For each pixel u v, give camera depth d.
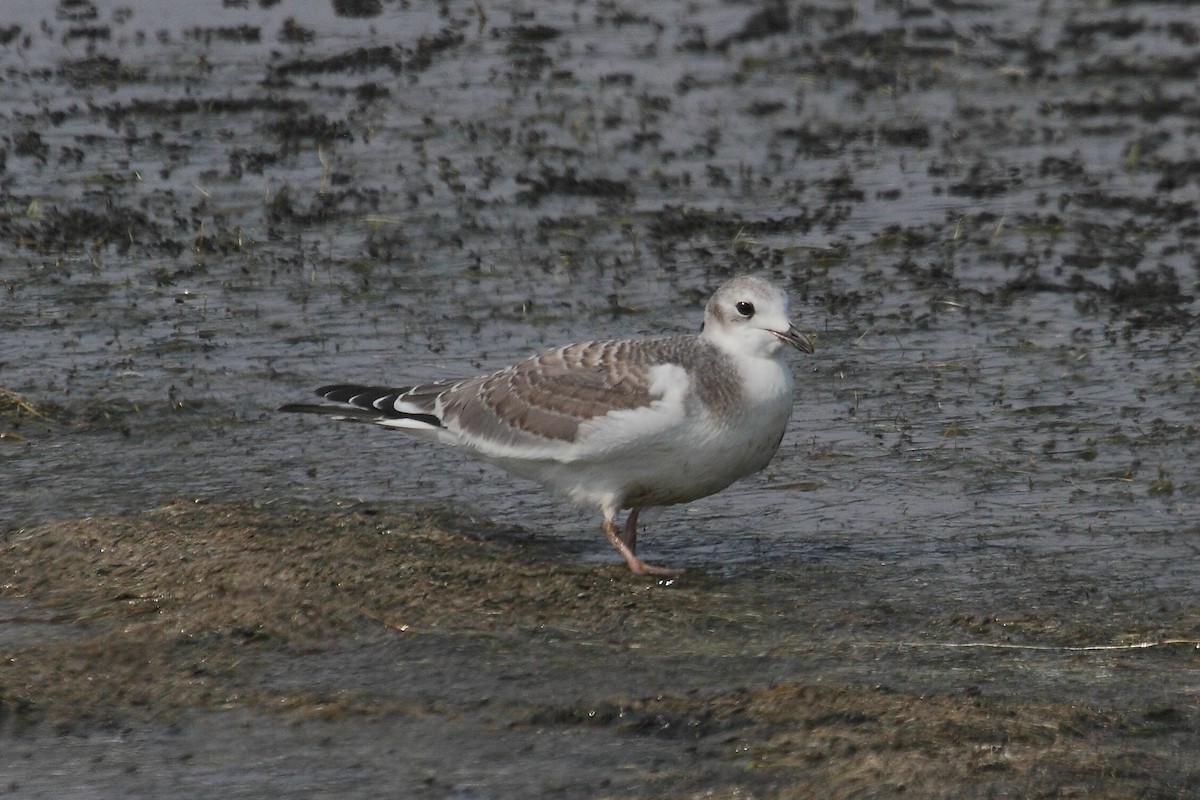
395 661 10.65
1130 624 11.00
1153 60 27.27
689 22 29.81
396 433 14.95
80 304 18.09
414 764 9.50
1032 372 16.11
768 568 12.12
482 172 22.28
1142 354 16.47
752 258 19.34
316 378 16.17
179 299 18.20
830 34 29.06
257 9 30.44
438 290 18.50
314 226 20.42
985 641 10.80
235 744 9.80
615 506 12.17
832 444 14.56
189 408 15.45
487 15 30.27
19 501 13.45
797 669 10.42
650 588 11.72
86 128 23.97
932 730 9.35
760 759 9.30
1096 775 8.88
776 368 11.92
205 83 26.06
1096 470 13.84
